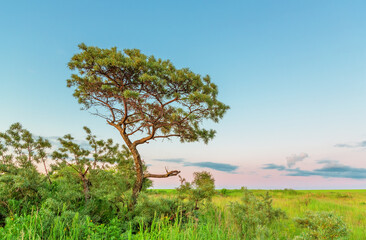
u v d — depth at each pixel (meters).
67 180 10.12
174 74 10.34
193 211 8.62
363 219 11.77
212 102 10.50
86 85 11.04
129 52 11.09
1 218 7.48
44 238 5.35
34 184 8.72
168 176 11.15
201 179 13.73
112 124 11.61
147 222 7.95
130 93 9.48
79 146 10.97
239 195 20.33
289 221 9.75
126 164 11.91
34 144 10.80
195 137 11.98
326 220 5.47
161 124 11.31
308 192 28.56
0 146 10.07
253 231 6.66
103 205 9.28
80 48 10.46
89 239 5.54
